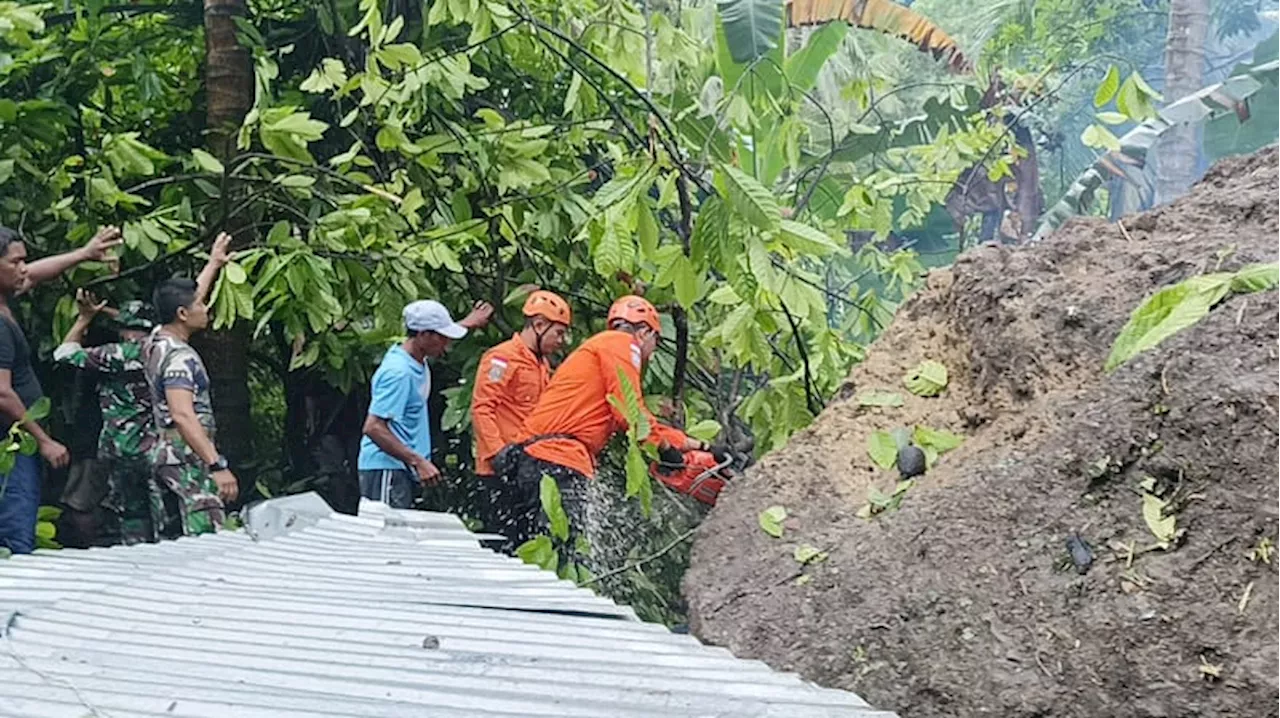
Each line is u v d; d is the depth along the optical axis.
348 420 7.14
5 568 2.74
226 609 2.29
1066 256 3.65
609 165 6.52
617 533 5.50
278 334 7.08
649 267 5.55
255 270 5.91
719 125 5.61
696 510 5.70
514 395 5.66
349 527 3.45
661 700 1.71
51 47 6.34
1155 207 3.78
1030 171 12.82
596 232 4.48
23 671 1.76
